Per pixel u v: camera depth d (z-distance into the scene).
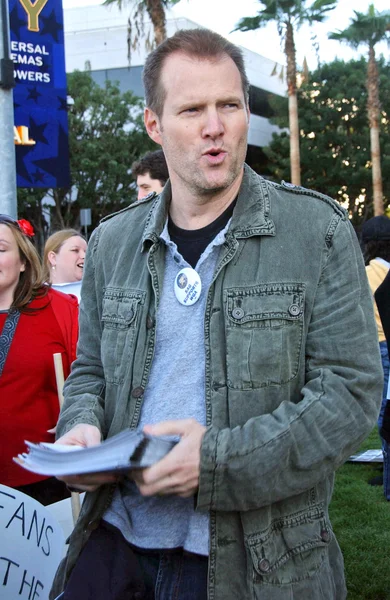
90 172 27.80
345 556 3.86
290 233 1.53
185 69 1.52
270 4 25.70
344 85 32.22
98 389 1.76
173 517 1.57
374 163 29.64
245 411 1.47
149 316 1.63
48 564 2.24
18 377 3.06
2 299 3.19
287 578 1.48
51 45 7.73
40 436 3.06
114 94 29.52
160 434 1.39
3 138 5.66
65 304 3.25
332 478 1.63
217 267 1.55
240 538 1.48
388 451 3.62
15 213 5.78
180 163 1.56
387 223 4.63
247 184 1.61
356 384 1.44
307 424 1.39
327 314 1.49
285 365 1.48
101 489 1.64
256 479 1.37
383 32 28.45
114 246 1.78
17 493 2.17
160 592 1.55
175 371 1.56
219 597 1.47
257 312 1.49
